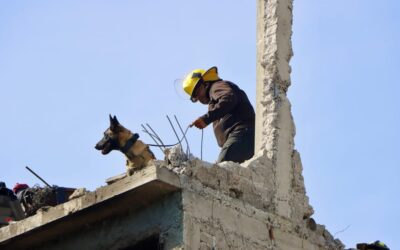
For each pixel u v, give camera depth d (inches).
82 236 740.0
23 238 749.3
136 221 716.7
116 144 735.7
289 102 775.7
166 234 698.2
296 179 767.1
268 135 763.4
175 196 700.7
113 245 724.0
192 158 711.1
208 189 713.0
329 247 778.2
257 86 777.6
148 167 692.1
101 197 708.7
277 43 776.3
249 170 741.3
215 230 707.4
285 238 746.8
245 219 727.1
